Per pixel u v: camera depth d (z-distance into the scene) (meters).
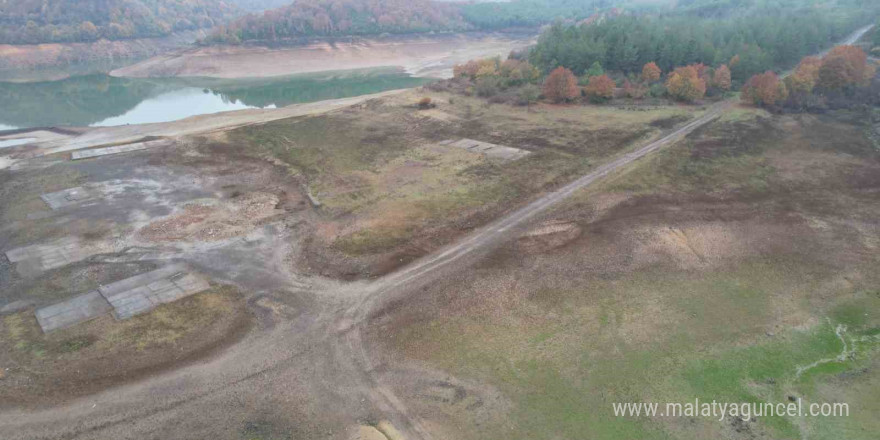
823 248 43.19
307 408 27.17
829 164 61.09
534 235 45.50
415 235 45.81
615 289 37.62
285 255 42.75
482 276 39.22
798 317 34.66
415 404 27.41
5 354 30.89
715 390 28.39
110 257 42.47
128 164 64.75
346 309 35.53
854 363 30.31
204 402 27.50
